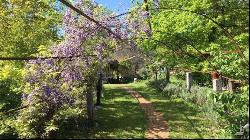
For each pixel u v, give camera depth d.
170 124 17.44
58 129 15.39
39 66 16.98
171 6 26.84
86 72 17.73
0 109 18.61
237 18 23.34
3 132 15.39
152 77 40.66
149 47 27.53
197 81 27.17
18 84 19.05
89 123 17.62
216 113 17.44
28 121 15.09
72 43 17.89
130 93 32.09
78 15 18.59
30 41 25.44
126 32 20.05
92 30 18.34
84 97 17.83
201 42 24.53
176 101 24.27
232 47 21.25
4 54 23.47
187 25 24.28
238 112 14.96
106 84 46.44
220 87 19.78
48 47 18.44
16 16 26.16
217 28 23.56
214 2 23.33
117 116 20.20
